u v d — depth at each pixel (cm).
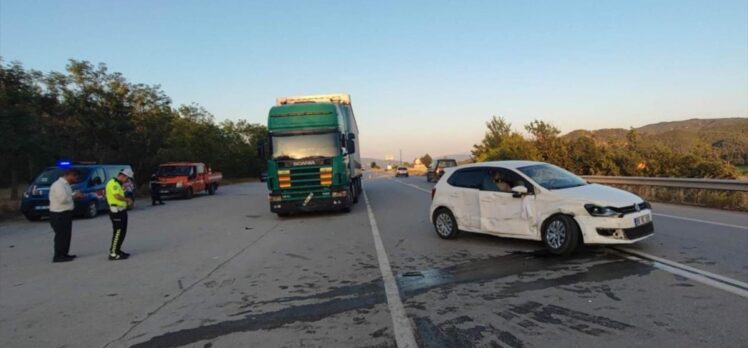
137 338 516
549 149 2955
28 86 2344
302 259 905
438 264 802
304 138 1561
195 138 5100
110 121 3098
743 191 1391
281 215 1717
